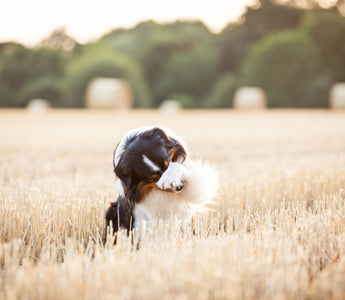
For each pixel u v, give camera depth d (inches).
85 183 218.5
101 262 108.3
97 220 167.9
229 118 940.0
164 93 2169.0
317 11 2177.7
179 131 615.2
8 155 367.6
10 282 103.0
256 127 686.5
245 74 1940.2
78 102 1962.4
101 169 293.7
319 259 120.2
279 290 95.0
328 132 585.9
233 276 97.4
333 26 1914.4
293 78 1854.1
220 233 143.8
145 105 2047.2
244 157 348.8
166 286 94.8
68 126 716.0
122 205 151.3
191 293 92.2
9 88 2033.7
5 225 156.6
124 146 142.3
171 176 130.1
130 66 2059.5
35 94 1946.4
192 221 156.3
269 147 421.4
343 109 1253.1
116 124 757.3
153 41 2276.1
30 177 262.4
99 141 488.7
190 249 113.7
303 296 98.3
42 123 788.6
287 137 523.2
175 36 2338.8
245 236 130.9
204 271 100.0
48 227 156.5
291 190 212.2
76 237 160.1
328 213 149.9
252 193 200.2
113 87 1192.8
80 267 106.0
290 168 259.9
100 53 2123.5
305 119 882.1
